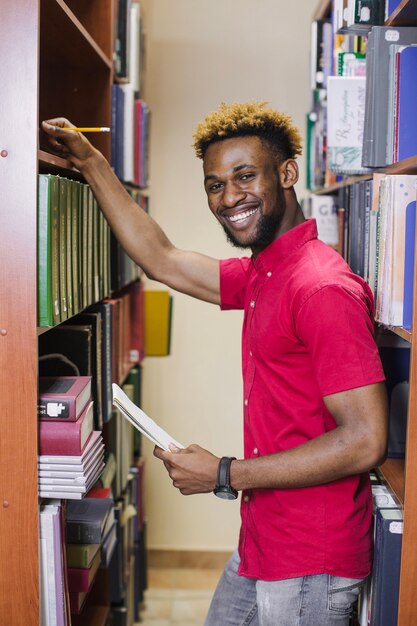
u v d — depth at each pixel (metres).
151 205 3.72
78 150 1.78
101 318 2.04
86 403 1.58
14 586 1.43
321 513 1.54
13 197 1.38
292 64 3.67
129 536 2.88
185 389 3.78
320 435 1.50
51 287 1.44
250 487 1.51
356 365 1.43
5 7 1.36
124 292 2.95
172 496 3.81
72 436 1.44
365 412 1.43
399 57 1.66
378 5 1.80
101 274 2.04
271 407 1.61
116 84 2.46
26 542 1.43
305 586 1.56
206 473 1.52
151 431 1.57
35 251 1.39
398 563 1.54
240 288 2.03
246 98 3.68
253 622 1.79
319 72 3.00
